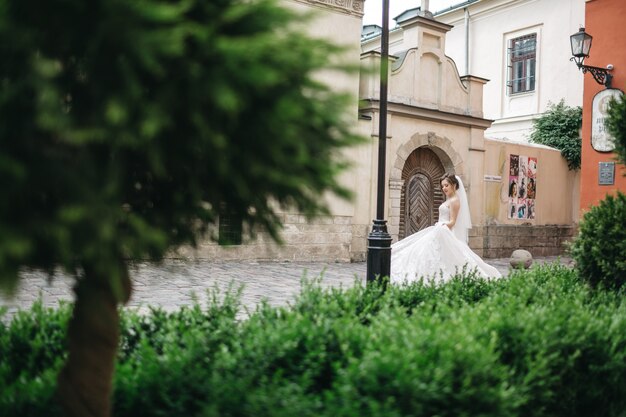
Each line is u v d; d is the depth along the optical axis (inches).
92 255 54.5
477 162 642.8
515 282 167.9
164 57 56.2
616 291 173.8
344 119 68.7
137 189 71.1
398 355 87.0
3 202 51.8
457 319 111.0
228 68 56.8
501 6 791.7
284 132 60.8
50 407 82.1
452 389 82.7
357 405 76.5
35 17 55.4
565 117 709.3
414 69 593.6
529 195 692.1
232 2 64.1
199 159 63.3
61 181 55.0
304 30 65.5
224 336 109.3
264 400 78.4
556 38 733.3
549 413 103.1
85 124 57.1
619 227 173.8
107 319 73.3
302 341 100.7
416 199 616.4
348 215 543.5
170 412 83.0
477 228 644.7
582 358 109.3
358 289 149.6
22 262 56.0
